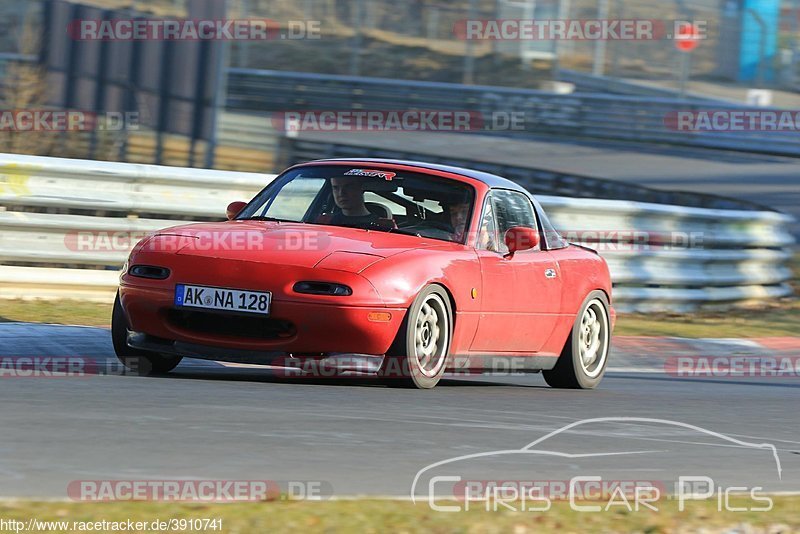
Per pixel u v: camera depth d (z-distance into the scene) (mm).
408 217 24688
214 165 76250
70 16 76312
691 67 156625
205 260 21906
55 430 15414
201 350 21797
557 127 124875
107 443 14797
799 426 23047
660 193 72812
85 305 33531
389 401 20891
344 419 18328
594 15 172625
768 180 100125
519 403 22922
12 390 18797
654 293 45969
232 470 13773
